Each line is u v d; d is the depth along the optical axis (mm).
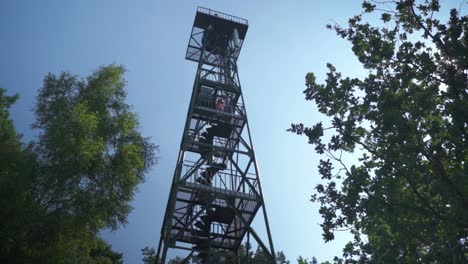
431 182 10750
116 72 17922
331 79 11930
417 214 11367
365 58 11836
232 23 27656
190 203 18438
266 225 17047
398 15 11805
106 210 14828
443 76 10758
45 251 12930
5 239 11992
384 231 13586
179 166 18312
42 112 16250
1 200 11984
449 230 10227
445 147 10703
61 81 17094
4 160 13273
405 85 11430
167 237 16266
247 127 20844
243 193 17859
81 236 14422
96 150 14727
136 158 15969
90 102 16641
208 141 21344
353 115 11727
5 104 22344
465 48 10078
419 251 12930
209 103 22516
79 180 14711
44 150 14609
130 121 17000
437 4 11219
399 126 10859
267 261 16562
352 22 12133
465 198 9812
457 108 9812
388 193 11031
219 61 26328
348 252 14766
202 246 18312
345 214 11242
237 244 18719
